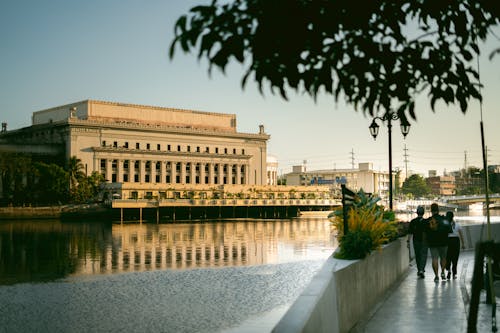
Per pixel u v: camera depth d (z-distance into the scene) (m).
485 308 11.12
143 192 121.81
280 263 37.44
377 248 12.82
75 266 37.31
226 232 75.38
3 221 101.75
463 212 154.25
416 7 4.67
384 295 13.04
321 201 138.88
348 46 4.22
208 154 164.38
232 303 21.31
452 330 9.24
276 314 19.08
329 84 4.13
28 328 17.39
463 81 4.63
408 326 9.63
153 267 35.81
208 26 3.91
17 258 43.06
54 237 66.12
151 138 155.38
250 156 173.50
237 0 3.98
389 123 22.84
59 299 22.92
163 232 75.44
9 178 109.81
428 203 165.88
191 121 166.38
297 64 4.00
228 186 133.00
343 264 9.94
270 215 136.50
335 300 8.34
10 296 23.86
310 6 3.97
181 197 125.50
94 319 18.61
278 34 3.82
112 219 112.62
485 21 4.70
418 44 4.54
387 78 4.40
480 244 4.56
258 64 3.93
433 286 14.42
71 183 124.75
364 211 13.57
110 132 147.38
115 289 25.59
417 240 16.14
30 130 153.25
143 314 19.31
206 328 16.94
